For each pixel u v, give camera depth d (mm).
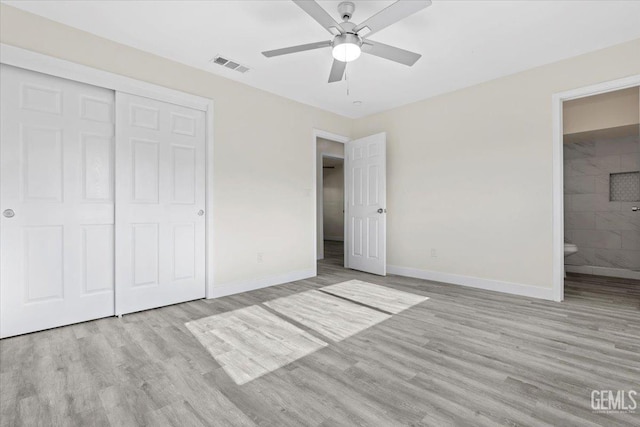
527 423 1335
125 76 2668
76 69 2422
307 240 4199
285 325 2465
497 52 2854
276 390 1592
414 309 2840
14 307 2234
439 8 2215
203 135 3207
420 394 1550
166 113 2953
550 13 2277
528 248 3221
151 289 2855
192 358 1924
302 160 4148
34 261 2311
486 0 2133
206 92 3186
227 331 2346
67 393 1558
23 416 1390
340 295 3314
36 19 2266
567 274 4457
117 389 1595
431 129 3988
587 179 4535
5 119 2193
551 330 2328
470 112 3627
